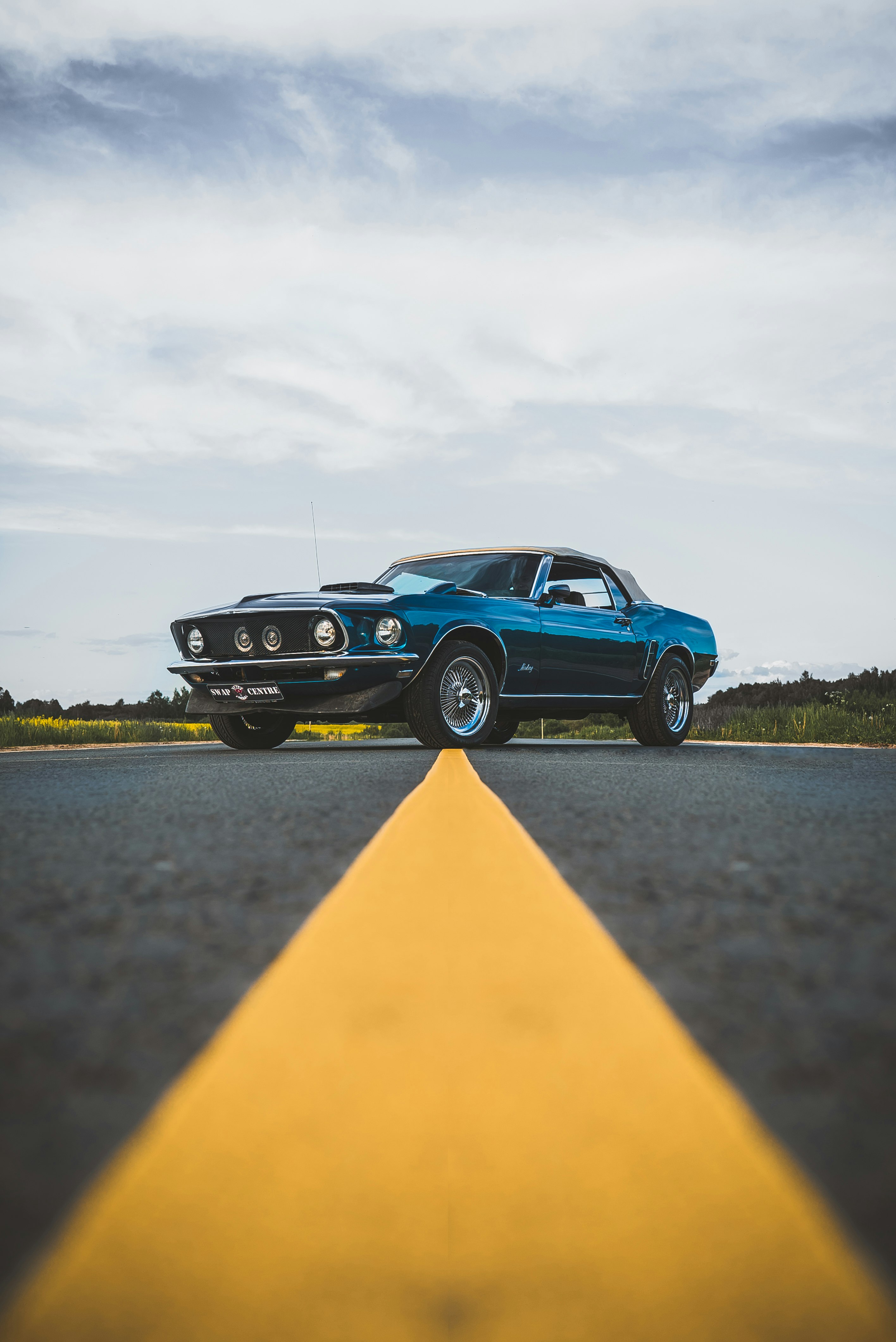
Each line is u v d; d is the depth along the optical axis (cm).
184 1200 65
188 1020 111
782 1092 89
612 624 822
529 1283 55
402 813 292
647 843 245
